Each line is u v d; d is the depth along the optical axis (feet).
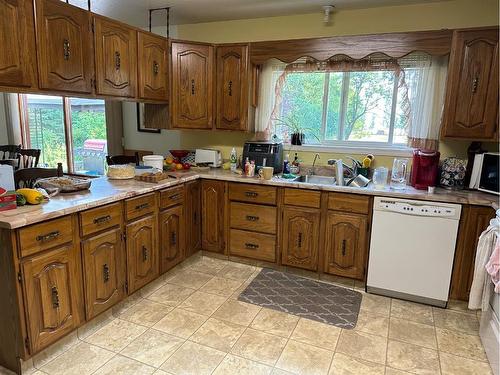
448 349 7.07
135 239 8.28
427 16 9.64
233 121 11.10
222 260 11.27
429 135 9.81
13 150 14.08
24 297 5.85
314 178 11.26
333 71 10.69
